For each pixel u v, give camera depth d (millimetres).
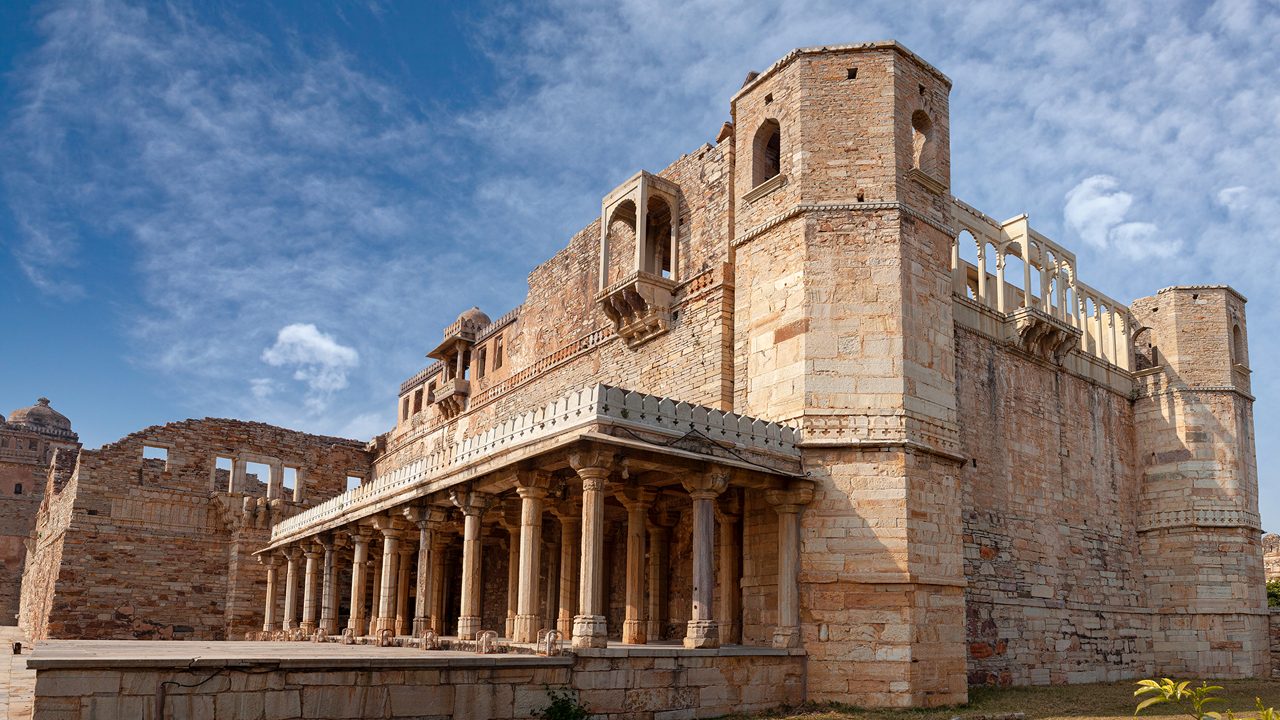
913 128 29109
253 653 18250
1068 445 35312
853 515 24500
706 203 32906
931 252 27078
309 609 39719
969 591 29016
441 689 17984
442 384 53688
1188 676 36719
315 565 40250
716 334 30688
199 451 53719
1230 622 36875
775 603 25547
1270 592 48656
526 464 23781
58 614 47906
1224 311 39625
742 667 22641
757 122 29266
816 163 27031
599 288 35125
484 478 25578
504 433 24609
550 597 35719
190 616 51000
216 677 15781
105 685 14914
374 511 31719
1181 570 37594
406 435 58000
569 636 27672
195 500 52719
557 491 26047
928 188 27578
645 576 31656
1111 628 35250
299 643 31781
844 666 23688
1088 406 37094
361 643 31922
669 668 21188
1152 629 37688
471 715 18250
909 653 23438
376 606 40719
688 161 34344
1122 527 37656
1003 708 24109
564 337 41000
